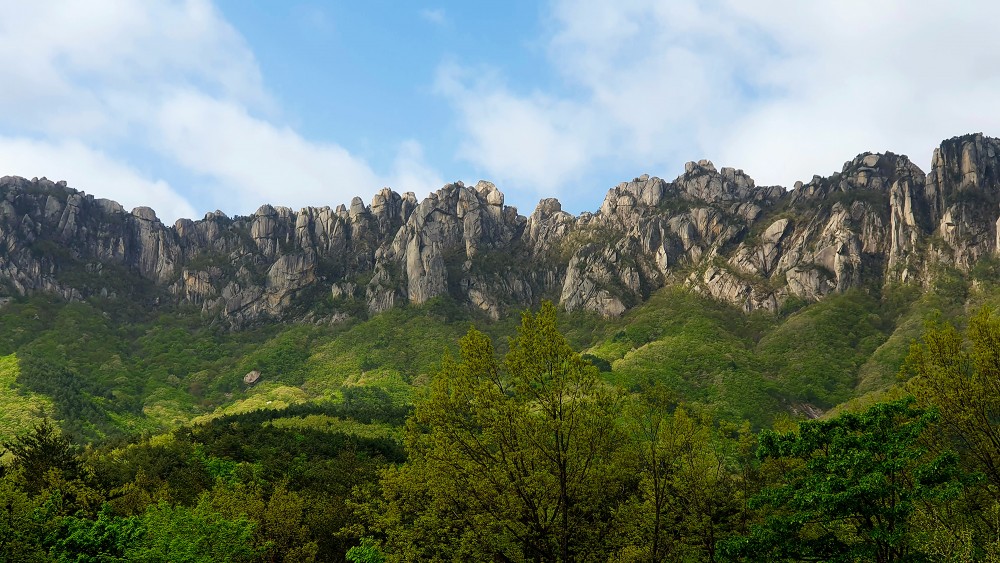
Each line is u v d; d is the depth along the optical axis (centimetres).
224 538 4703
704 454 4184
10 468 6669
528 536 3425
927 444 3484
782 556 3181
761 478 4359
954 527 3117
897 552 3044
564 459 3472
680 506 4044
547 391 3534
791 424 4938
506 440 3488
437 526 3566
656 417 4078
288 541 6197
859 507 2942
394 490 3794
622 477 3831
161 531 4469
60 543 4375
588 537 3638
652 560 3794
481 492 3453
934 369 3484
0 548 3972
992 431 3272
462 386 3644
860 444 3064
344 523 6925
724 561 3434
